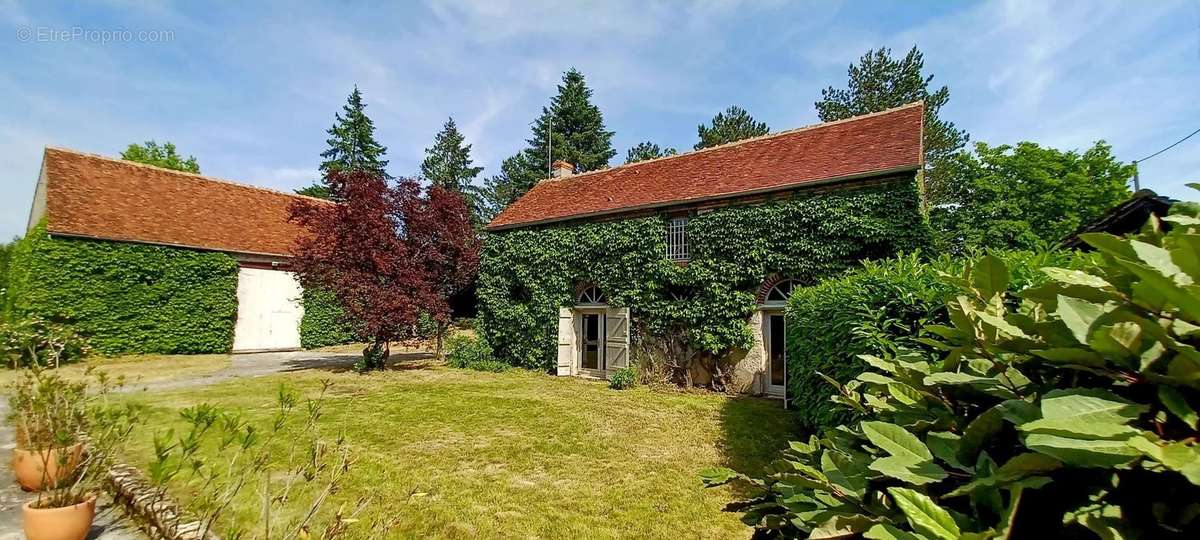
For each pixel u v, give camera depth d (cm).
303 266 1242
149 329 1520
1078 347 117
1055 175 2136
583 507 459
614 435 715
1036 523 108
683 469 566
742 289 1137
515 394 1038
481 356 1505
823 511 135
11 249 1919
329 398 960
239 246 1748
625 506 462
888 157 1020
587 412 867
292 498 454
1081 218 2086
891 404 174
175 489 456
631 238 1294
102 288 1431
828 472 144
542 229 1490
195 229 1691
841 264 1008
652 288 1242
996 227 1845
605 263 1341
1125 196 2044
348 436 688
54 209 1411
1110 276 120
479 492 491
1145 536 92
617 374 1183
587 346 1420
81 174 1570
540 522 427
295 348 1889
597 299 1397
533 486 509
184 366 1384
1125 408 95
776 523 168
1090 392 101
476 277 1609
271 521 370
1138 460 89
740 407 936
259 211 1950
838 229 1010
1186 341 102
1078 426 90
